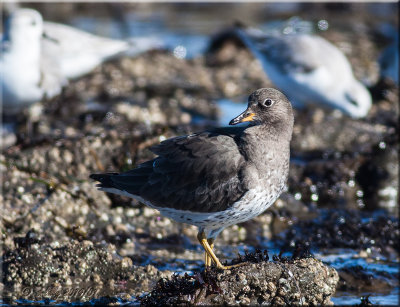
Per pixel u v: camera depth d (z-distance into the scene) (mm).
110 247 10148
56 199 11406
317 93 17297
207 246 9211
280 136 9070
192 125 16641
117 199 12008
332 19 29625
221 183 8820
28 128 15602
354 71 22516
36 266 9422
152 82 20656
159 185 9133
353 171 14695
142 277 9547
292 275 8516
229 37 24578
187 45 25047
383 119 17875
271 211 12609
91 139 13234
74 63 17312
